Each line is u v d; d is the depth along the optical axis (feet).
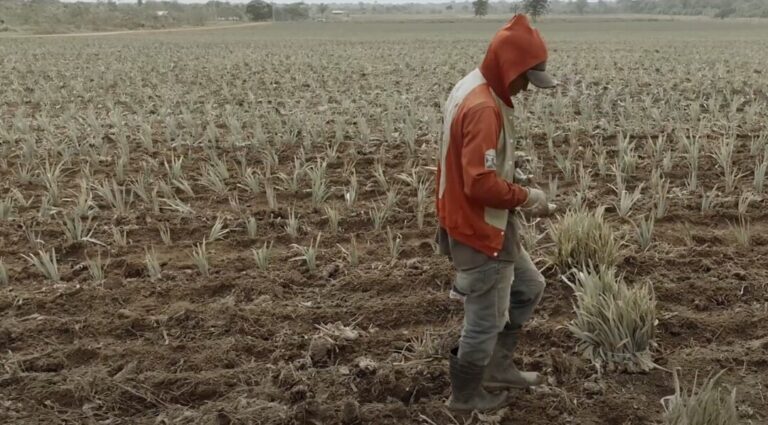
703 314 15.16
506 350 12.21
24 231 20.49
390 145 30.86
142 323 15.03
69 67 71.26
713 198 22.34
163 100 45.57
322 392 12.69
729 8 493.77
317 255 18.51
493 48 10.00
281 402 12.42
